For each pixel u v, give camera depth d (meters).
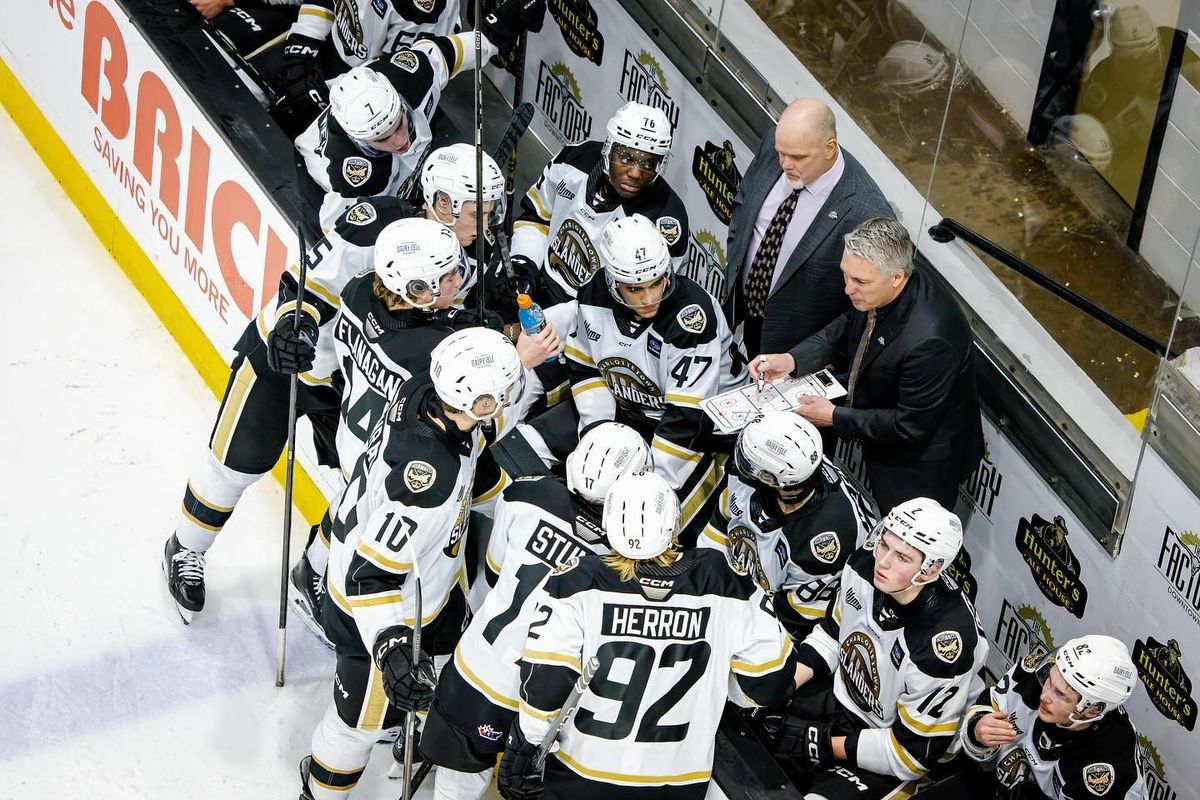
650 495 8.30
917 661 9.63
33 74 14.70
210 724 11.04
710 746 8.65
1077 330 10.62
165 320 13.76
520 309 10.40
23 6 14.52
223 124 11.98
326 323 10.69
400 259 9.55
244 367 10.76
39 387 13.11
